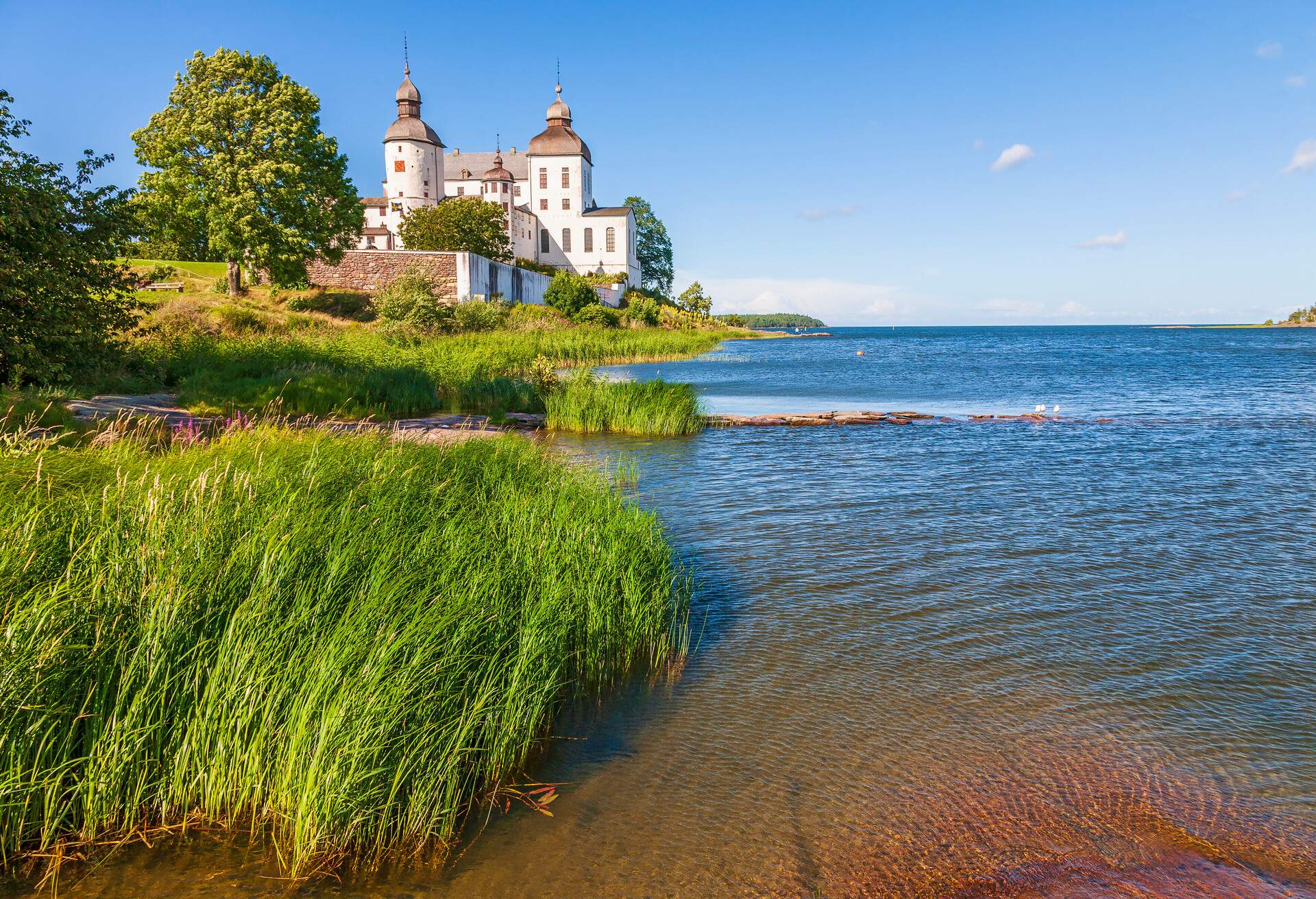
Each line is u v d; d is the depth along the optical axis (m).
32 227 15.25
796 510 10.10
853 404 26.14
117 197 17.78
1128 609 6.59
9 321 15.00
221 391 18.78
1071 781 4.16
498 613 5.09
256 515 5.42
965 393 30.08
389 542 5.55
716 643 5.91
